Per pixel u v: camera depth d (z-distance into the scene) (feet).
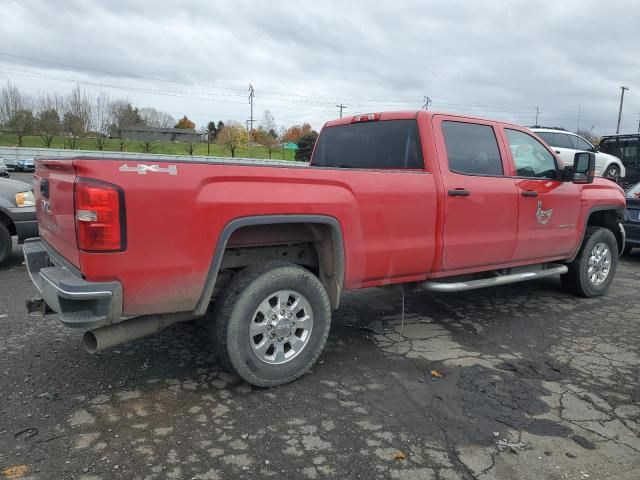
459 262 14.83
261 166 10.71
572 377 12.62
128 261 9.32
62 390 11.10
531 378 12.47
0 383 11.34
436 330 15.84
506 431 9.98
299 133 242.78
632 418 10.65
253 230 11.41
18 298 17.74
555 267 18.79
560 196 17.60
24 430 9.47
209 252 10.14
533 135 17.48
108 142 187.21
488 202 15.16
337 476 8.43
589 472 8.78
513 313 17.87
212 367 12.51
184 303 10.18
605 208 19.93
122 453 8.86
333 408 10.69
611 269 20.74
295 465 8.70
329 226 11.96
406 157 14.75
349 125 16.80
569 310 18.37
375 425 10.05
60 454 8.77
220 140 210.79
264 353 11.27
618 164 55.42
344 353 13.74
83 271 9.18
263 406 10.69
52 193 10.81
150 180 9.40
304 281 11.56
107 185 8.99
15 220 22.04
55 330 14.66
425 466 8.77
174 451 8.98
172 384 11.55
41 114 205.05
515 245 16.29
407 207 13.28
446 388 11.76
